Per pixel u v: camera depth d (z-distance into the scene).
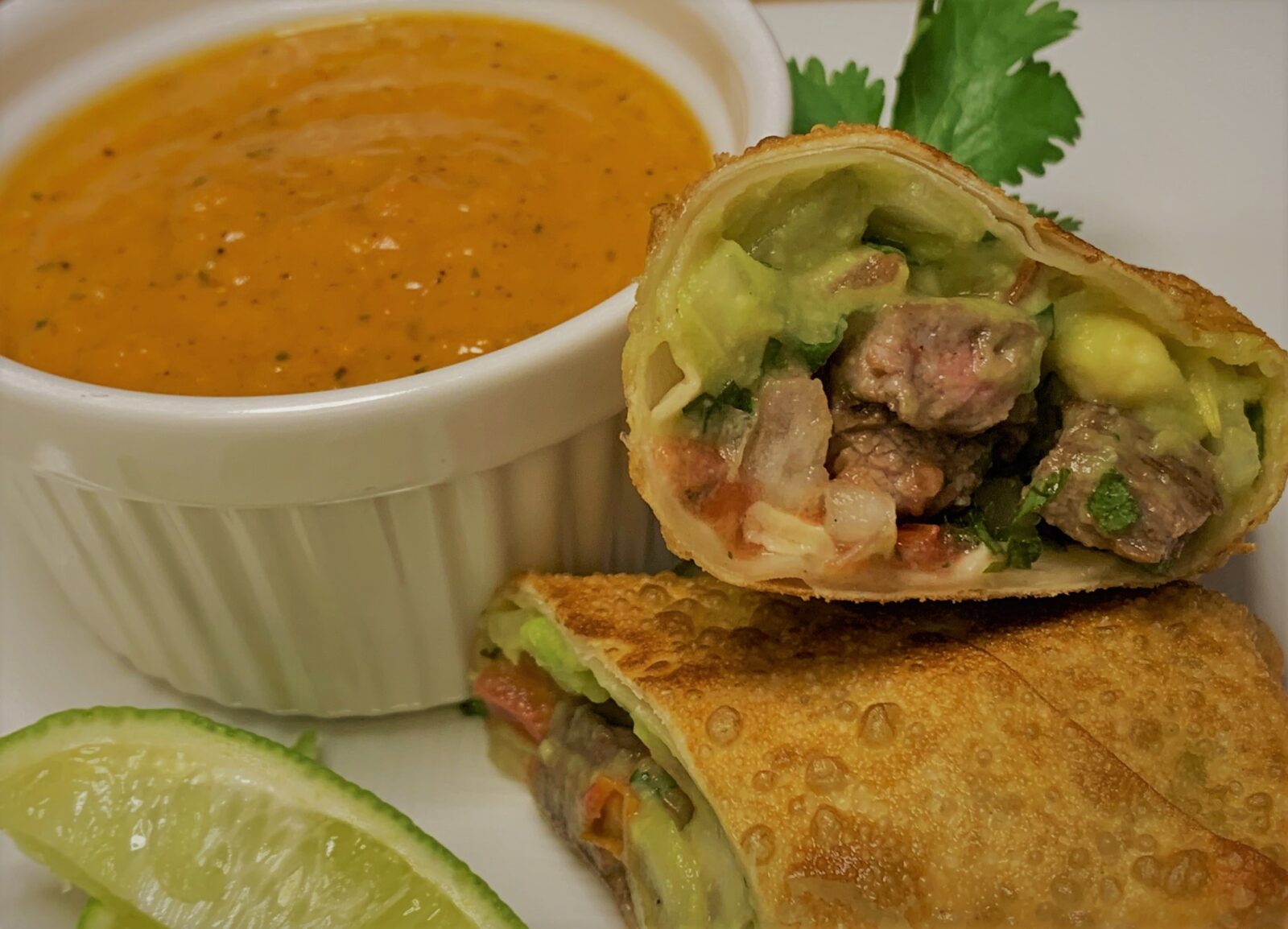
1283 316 0.20
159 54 0.20
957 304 0.15
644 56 0.19
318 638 0.17
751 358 0.15
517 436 0.16
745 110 0.17
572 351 0.15
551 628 0.17
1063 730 0.15
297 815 0.16
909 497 0.15
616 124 0.19
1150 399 0.15
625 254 0.17
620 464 0.17
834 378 0.16
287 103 0.19
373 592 0.17
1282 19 0.24
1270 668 0.16
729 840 0.15
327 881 0.16
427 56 0.20
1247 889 0.14
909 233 0.15
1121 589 0.16
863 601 0.16
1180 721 0.15
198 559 0.16
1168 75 0.23
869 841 0.14
